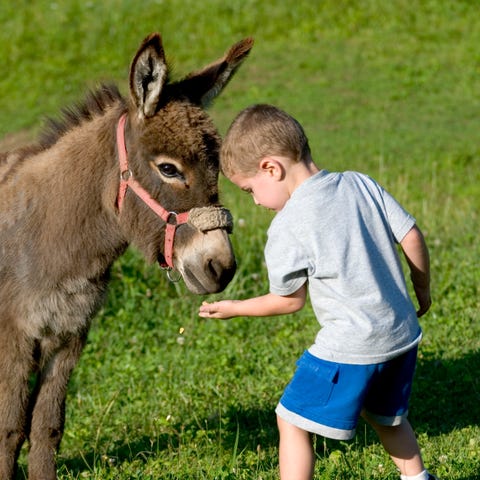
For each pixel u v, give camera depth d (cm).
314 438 1397
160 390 1706
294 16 5831
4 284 1281
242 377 1761
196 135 1217
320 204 1024
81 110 1360
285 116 1053
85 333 1344
